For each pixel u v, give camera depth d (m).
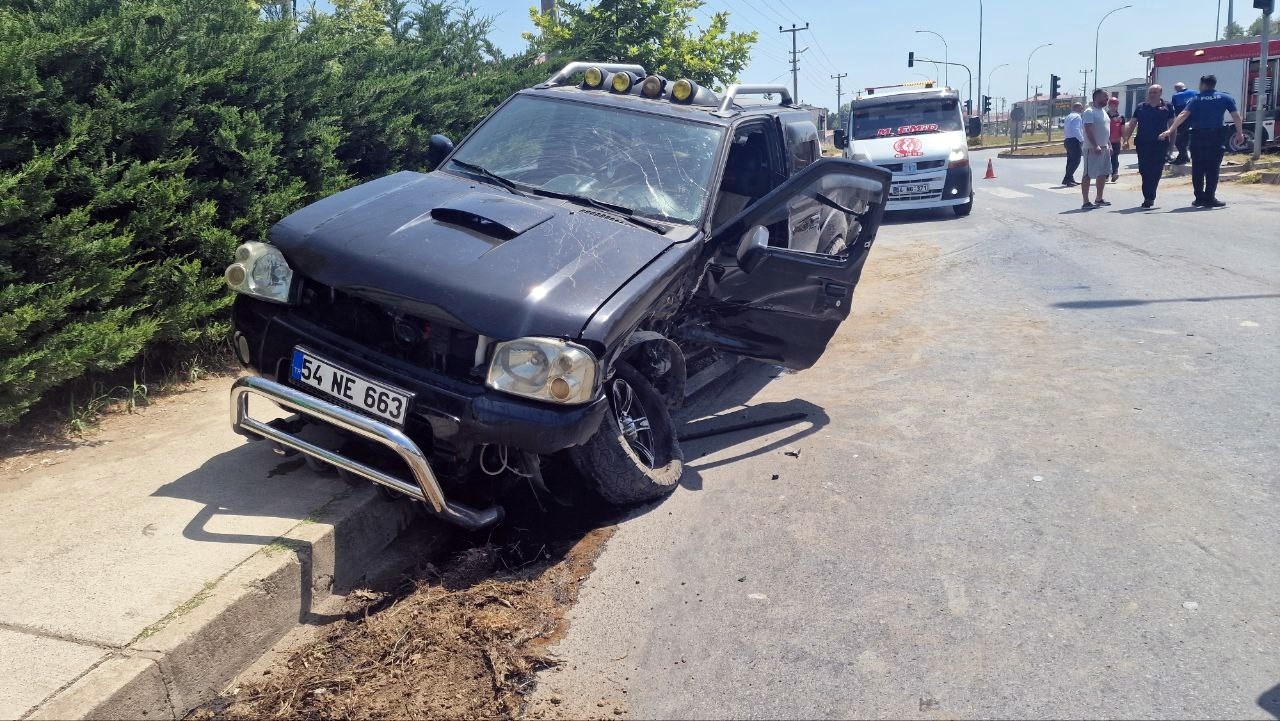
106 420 5.08
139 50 5.69
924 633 3.43
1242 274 9.16
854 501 4.57
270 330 4.08
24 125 4.93
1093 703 3.02
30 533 3.72
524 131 5.45
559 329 3.69
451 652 3.36
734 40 14.37
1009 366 6.68
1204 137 14.05
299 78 6.91
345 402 3.82
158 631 3.05
